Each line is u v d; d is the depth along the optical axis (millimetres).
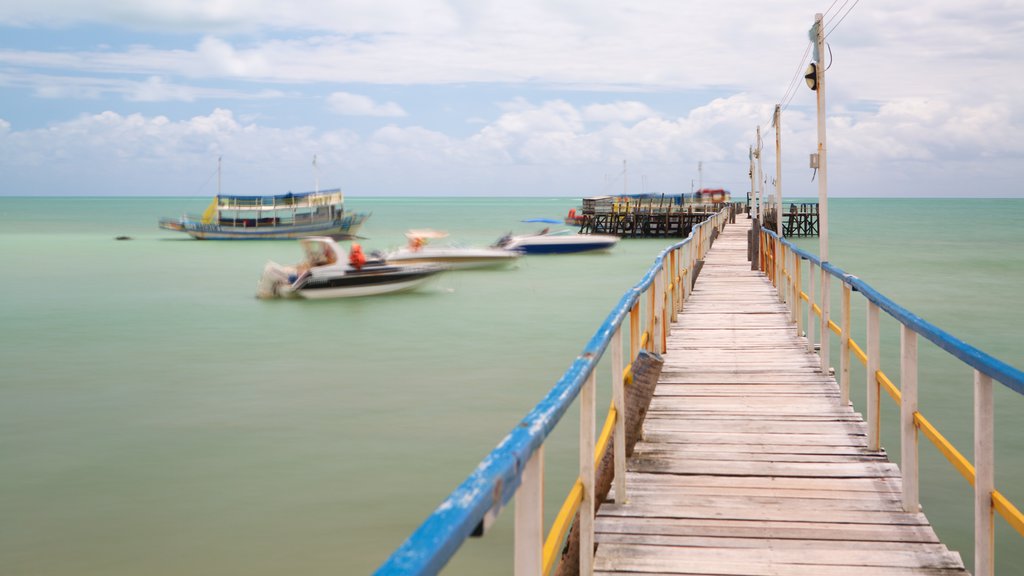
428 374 18953
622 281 40969
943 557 4910
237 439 13680
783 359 10836
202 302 34094
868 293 6738
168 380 18641
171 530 9852
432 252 46250
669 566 4844
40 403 16453
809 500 5859
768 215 53688
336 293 34906
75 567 8844
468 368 19641
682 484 6219
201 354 22156
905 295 32812
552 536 3348
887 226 108375
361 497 10891
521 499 2705
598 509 5707
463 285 39469
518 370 19297
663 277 11086
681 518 5555
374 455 12688
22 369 20078
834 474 6402
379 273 35406
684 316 14633
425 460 12422
